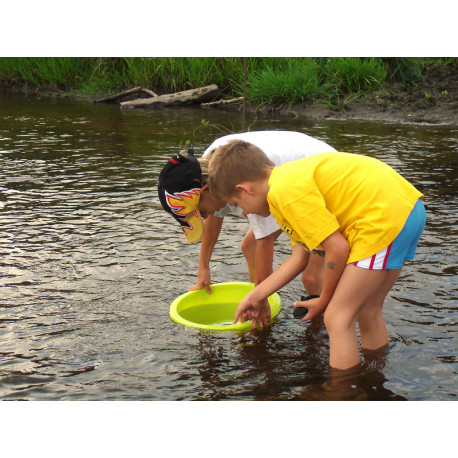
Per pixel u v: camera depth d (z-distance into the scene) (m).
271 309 2.97
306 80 9.22
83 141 7.05
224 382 2.35
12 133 7.53
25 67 12.13
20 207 4.54
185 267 3.49
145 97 10.58
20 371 2.41
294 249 2.56
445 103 8.80
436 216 4.24
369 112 8.77
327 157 2.41
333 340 2.40
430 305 2.95
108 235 3.96
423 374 2.37
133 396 2.25
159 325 2.82
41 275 3.32
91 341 2.66
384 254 2.30
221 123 8.18
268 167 2.49
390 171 2.43
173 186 2.68
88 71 11.87
